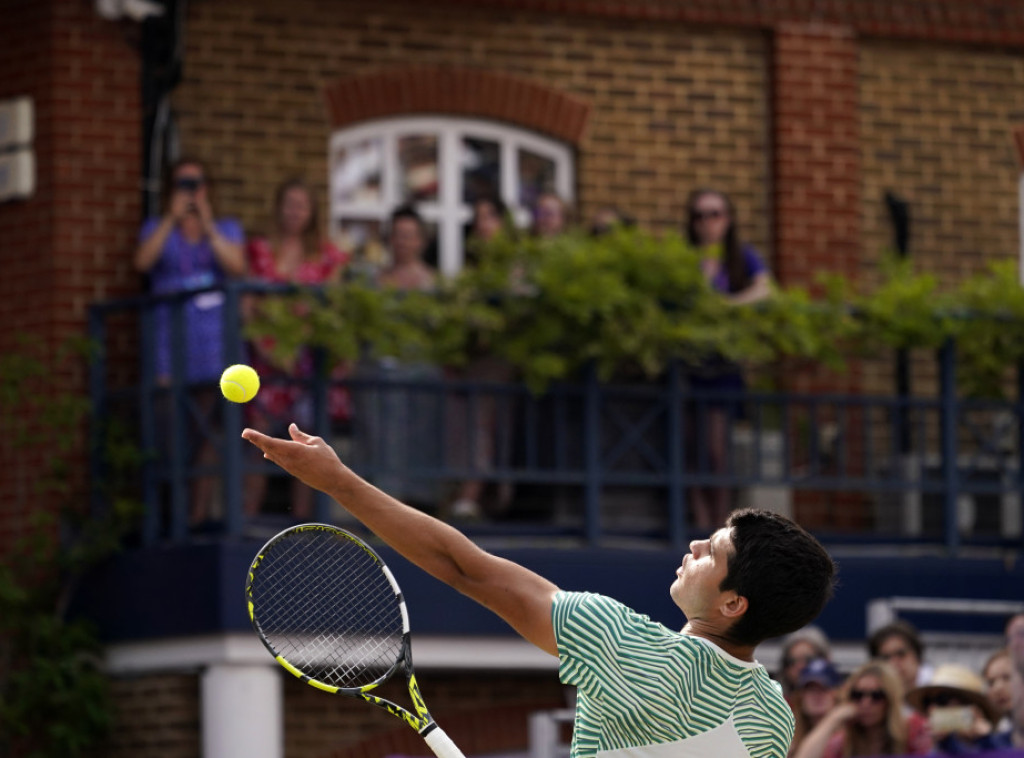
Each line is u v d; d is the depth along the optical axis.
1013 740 27.39
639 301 32.56
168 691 31.67
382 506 12.64
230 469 31.08
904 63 40.38
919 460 35.16
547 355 32.34
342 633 17.44
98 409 33.75
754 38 39.62
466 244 36.16
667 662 12.36
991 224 40.62
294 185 33.69
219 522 31.89
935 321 34.78
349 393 32.84
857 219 39.41
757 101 39.47
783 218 38.91
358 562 19.41
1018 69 41.12
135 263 34.75
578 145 38.38
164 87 35.38
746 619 12.70
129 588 31.97
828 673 27.25
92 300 34.66
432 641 31.75
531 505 33.94
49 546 33.31
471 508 33.16
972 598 34.47
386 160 37.66
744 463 35.72
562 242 32.78
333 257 33.69
